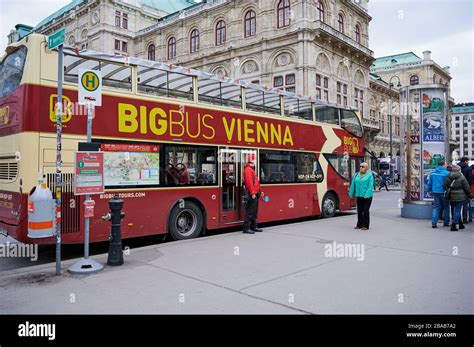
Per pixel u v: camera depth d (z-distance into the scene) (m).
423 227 10.84
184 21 39.34
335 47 33.81
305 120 12.66
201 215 9.41
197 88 9.39
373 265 6.45
